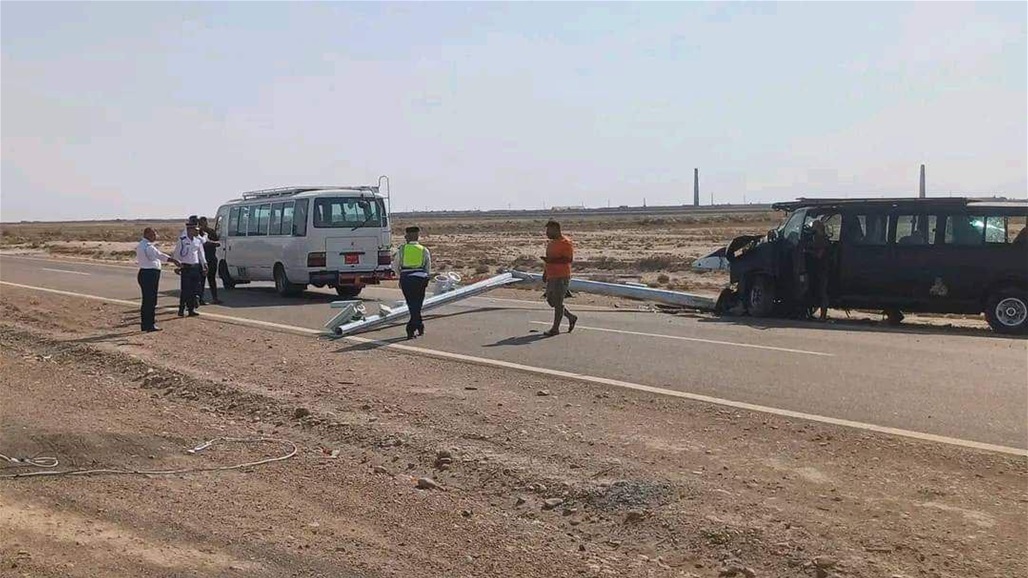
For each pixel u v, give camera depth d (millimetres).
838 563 5855
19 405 10883
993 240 17797
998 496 7137
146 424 9977
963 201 18062
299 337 16438
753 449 8508
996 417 9773
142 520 6949
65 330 17875
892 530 6406
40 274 35906
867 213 18781
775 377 12086
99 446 9023
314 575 5875
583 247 60719
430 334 16453
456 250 58844
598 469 7902
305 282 24531
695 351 14336
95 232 129250
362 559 6129
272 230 25797
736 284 20266
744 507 6906
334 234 24484
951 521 6582
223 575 5867
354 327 16734
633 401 10570
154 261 17562
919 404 10414
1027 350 14664
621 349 14547
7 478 8047
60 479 8031
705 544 6297
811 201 19344
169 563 6074
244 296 25844
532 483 7617
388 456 8664
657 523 6664
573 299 23984
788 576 5801
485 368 12820
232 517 7000
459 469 8117
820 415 9867
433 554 6219
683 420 9648
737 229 92125
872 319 20328
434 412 10047
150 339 16391
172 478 8062
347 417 9977
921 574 5691
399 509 7156
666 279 31625
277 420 10148
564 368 12797
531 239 79875
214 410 10875
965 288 17875
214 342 15906
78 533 6672
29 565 6027
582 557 6160
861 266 18703
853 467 7930
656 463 8055
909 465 7984
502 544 6402
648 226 112312
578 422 9547
